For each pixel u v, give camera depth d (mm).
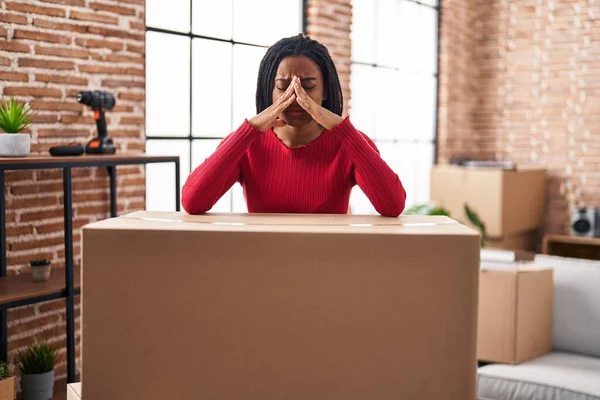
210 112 3666
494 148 6129
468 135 6199
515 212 5160
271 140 1265
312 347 918
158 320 924
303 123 1221
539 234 5832
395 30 5223
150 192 3371
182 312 921
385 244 904
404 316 911
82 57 2857
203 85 3609
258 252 912
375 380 919
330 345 917
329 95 1293
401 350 914
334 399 923
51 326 2820
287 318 917
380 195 1128
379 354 916
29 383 2480
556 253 5262
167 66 3396
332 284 911
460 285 904
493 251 2967
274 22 4016
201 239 913
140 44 3113
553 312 2793
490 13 6074
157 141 3373
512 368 2539
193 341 924
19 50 2623
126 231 918
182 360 926
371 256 907
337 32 4324
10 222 2633
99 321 929
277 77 1244
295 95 1189
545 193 5805
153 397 932
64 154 2547
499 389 2475
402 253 905
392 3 5160
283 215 1118
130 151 3104
